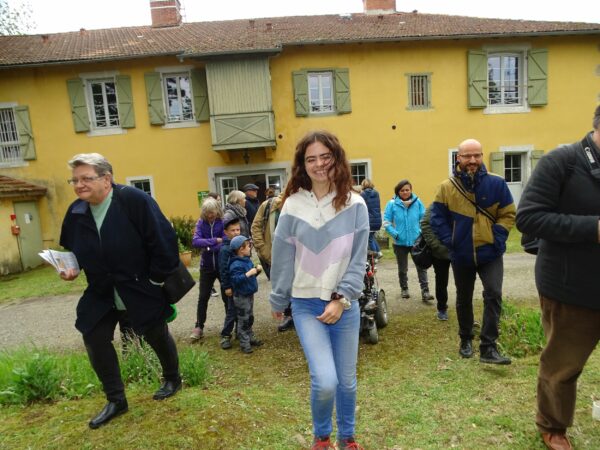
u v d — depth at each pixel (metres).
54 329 5.73
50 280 9.47
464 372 3.41
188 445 2.32
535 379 3.15
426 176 13.15
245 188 6.82
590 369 3.24
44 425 2.61
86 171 2.40
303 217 2.11
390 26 13.86
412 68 12.77
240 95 12.09
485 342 3.55
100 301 2.60
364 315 4.21
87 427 2.54
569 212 2.01
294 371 3.78
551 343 2.17
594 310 2.01
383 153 12.97
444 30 12.93
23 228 11.96
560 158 2.02
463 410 2.78
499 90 13.31
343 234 2.08
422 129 12.99
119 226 2.49
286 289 2.18
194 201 12.89
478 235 3.44
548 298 2.13
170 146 12.73
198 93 12.53
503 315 4.32
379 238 10.13
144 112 12.61
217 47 12.10
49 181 12.64
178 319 5.68
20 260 11.75
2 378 3.29
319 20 15.43
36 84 12.35
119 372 2.68
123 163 12.73
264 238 4.54
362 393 3.18
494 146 13.25
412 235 5.72
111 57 11.89
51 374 3.20
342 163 2.09
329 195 2.12
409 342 4.25
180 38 13.81
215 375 3.72
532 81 13.02
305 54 12.50
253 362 4.03
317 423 2.07
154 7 15.81
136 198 2.53
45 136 12.52
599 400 2.77
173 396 2.89
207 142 12.74
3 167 12.58
